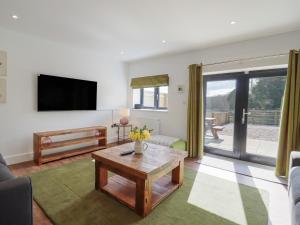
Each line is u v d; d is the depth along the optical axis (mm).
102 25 2781
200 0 2064
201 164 3389
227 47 3506
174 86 4305
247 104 3541
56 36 3295
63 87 3766
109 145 4605
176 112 4285
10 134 3148
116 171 2090
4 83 3033
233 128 3730
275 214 1918
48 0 2113
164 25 2744
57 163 3242
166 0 2076
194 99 3801
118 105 5082
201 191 2361
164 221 1761
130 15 2451
